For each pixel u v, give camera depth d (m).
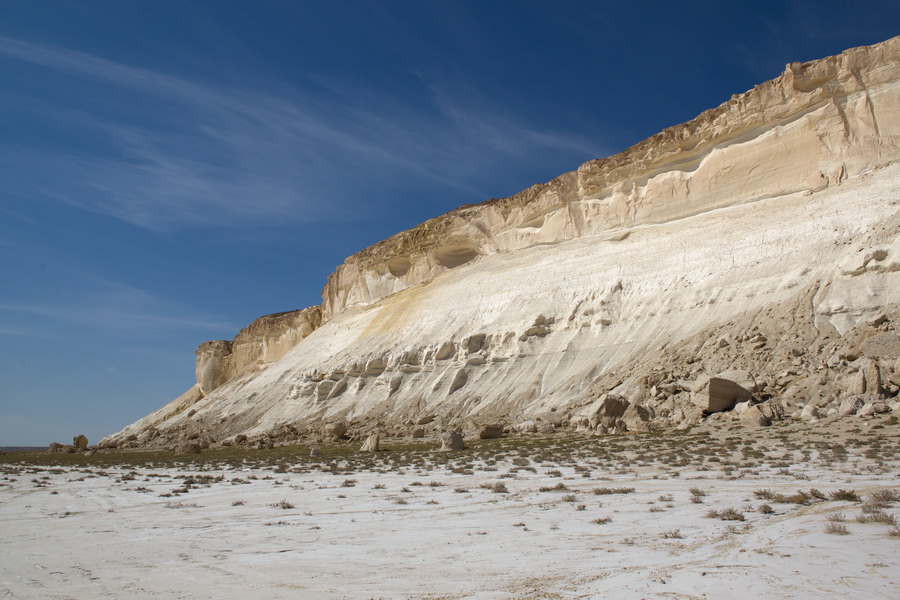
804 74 52.81
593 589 9.40
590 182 66.50
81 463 44.41
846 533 11.88
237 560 12.27
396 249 90.75
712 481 19.81
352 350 79.06
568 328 57.91
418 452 36.59
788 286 45.22
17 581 10.73
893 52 49.81
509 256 72.94
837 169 50.06
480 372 61.19
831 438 26.30
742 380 37.69
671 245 57.25
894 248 40.66
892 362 31.80
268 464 35.88
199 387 132.75
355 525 15.84
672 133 60.53
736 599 8.62
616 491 18.72
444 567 11.18
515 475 24.14
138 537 15.12
